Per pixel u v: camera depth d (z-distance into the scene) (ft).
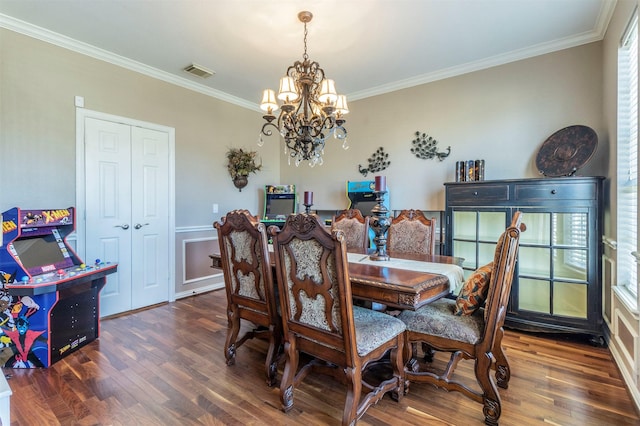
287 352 5.83
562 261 8.77
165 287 12.36
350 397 5.05
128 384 6.63
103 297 10.59
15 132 8.77
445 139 12.10
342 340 5.06
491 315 5.33
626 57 7.54
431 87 12.40
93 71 10.28
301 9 8.10
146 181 11.73
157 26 8.91
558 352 8.05
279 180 17.35
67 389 6.45
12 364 7.35
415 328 6.15
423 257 8.15
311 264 5.17
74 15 8.39
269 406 5.93
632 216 7.20
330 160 15.39
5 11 8.21
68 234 9.22
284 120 8.55
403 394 6.23
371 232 11.71
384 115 13.64
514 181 9.27
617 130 7.68
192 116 13.21
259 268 6.69
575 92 9.69
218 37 9.50
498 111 11.00
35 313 7.35
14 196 8.75
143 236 11.66
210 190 14.01
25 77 8.92
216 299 12.80
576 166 9.12
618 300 7.24
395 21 8.65
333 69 11.78
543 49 10.07
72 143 9.84
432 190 12.46
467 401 6.09
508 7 8.07
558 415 5.60
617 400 6.02
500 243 5.42
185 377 6.92
